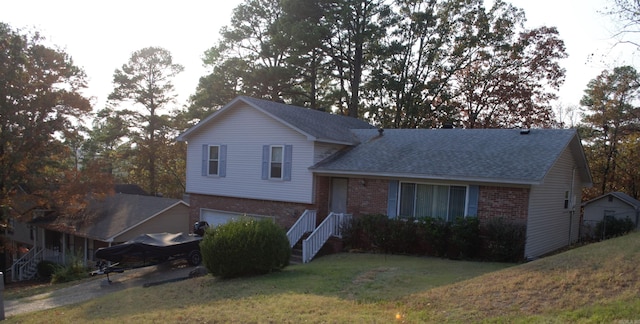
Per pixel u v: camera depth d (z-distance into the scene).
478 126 39.53
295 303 9.30
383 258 15.68
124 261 16.81
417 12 38.53
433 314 7.95
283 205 20.61
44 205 26.44
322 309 8.73
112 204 30.31
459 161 17.03
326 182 20.20
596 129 39.50
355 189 19.05
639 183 37.03
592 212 30.09
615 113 37.31
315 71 39.81
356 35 37.44
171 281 14.45
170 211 27.97
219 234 13.02
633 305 6.89
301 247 18.36
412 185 17.64
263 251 12.98
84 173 27.52
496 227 14.93
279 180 20.67
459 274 11.55
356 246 18.05
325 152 20.31
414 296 9.23
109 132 40.75
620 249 10.26
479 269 12.45
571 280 8.50
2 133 23.72
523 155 16.47
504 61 38.34
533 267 9.99
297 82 39.09
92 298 13.73
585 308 7.14
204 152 23.48
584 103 42.47
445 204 16.89
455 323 7.34
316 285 11.05
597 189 38.50
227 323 8.27
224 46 39.72
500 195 15.62
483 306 8.01
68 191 26.33
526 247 15.06
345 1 36.44
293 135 20.23
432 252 16.33
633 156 36.00
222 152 22.73
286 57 37.28
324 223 18.12
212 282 12.59
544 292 8.20
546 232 17.22
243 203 22.00
